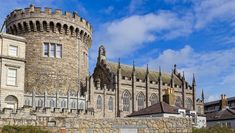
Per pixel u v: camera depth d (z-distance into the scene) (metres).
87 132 29.77
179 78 132.50
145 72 122.56
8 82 59.94
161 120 31.45
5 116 38.28
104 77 110.06
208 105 136.38
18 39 62.53
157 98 116.25
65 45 78.56
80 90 82.06
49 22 76.94
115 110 103.00
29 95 70.88
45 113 49.34
